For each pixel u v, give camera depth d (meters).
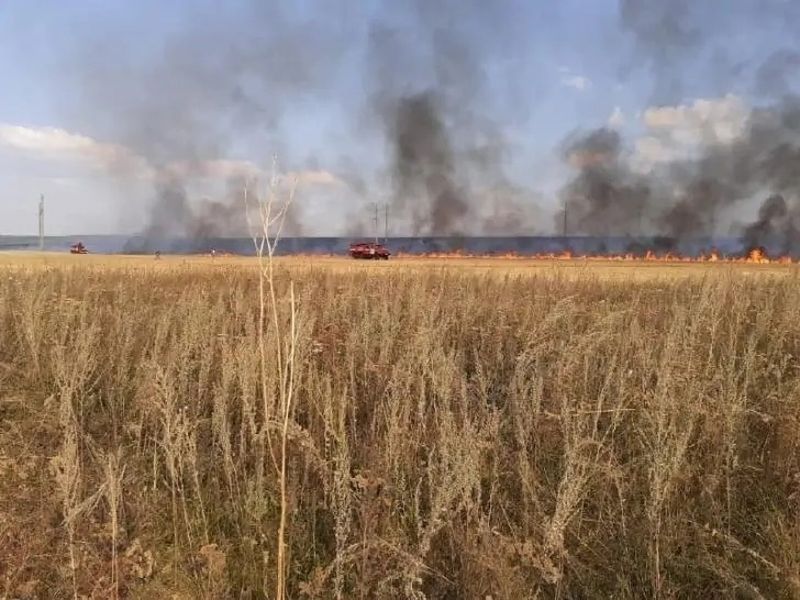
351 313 8.16
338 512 3.56
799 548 3.18
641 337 5.57
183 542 3.81
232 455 4.61
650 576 3.26
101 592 3.19
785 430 4.31
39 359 6.90
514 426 4.67
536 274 13.09
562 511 3.17
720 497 3.93
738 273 9.98
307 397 5.32
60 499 3.76
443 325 6.43
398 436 4.21
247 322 6.42
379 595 3.06
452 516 3.42
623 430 4.54
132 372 6.71
